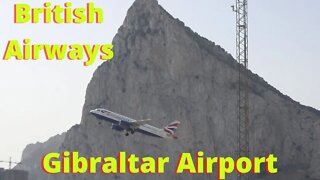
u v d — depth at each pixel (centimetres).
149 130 17788
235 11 19288
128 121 17000
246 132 19700
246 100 19875
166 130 18175
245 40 19412
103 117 17062
